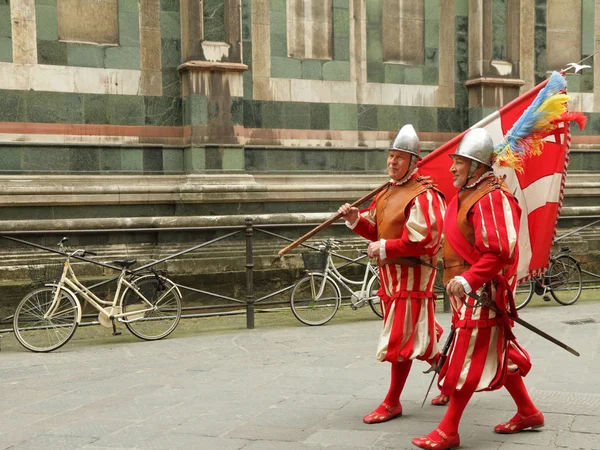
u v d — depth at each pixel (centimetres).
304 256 823
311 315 828
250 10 1014
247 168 1015
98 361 648
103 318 728
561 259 939
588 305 942
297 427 425
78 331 806
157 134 971
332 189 1045
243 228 812
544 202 432
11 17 897
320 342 709
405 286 428
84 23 937
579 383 514
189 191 943
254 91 1020
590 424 416
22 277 872
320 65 1058
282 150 1034
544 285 916
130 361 644
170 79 978
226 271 941
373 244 418
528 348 645
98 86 942
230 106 972
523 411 403
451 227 387
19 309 702
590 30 1231
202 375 574
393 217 426
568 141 426
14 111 900
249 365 608
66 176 921
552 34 1208
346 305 948
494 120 440
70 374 598
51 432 432
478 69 1126
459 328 379
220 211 967
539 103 391
